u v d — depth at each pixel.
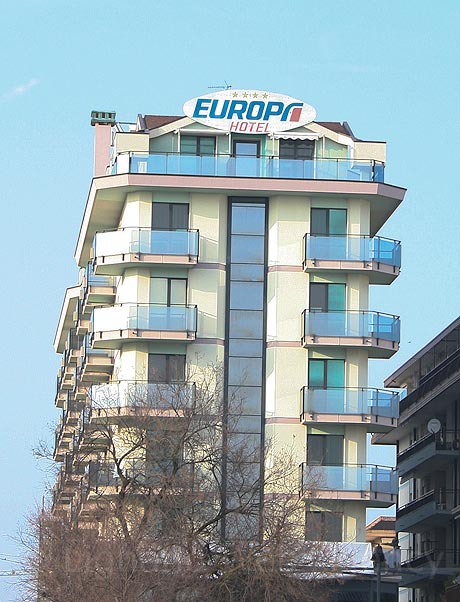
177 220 83.50
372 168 83.44
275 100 84.88
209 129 84.44
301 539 64.31
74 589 61.75
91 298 91.69
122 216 85.88
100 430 69.38
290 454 77.06
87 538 63.53
